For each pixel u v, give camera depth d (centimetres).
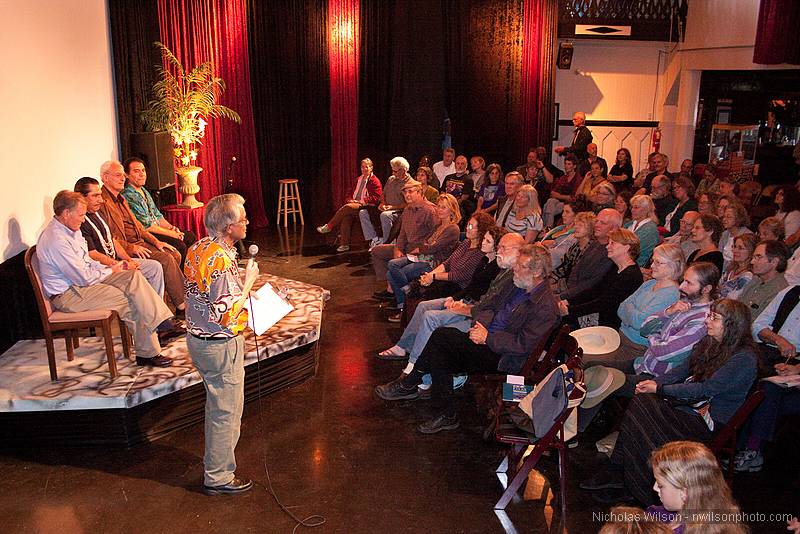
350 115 1079
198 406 439
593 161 870
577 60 1173
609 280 465
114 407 396
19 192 491
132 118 769
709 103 1145
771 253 422
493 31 1100
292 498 356
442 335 430
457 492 363
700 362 346
